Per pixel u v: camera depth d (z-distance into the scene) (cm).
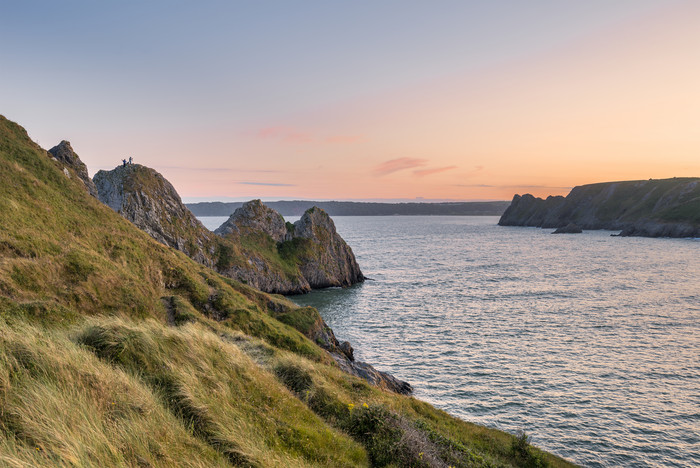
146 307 2367
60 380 738
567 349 5112
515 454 2334
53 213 2944
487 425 3300
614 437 3138
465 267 13025
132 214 7456
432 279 10862
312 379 1636
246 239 10538
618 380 4169
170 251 4328
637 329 5916
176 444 728
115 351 1001
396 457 1212
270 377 1440
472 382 4150
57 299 1814
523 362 4691
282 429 1026
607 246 19788
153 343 1088
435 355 4966
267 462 808
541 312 7006
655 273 11144
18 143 3819
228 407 969
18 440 551
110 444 619
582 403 3681
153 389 915
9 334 802
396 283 10575
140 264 3194
